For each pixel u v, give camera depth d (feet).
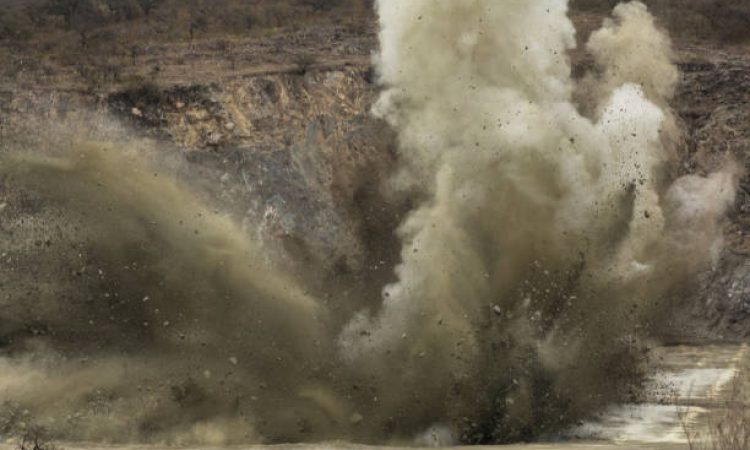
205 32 362.53
